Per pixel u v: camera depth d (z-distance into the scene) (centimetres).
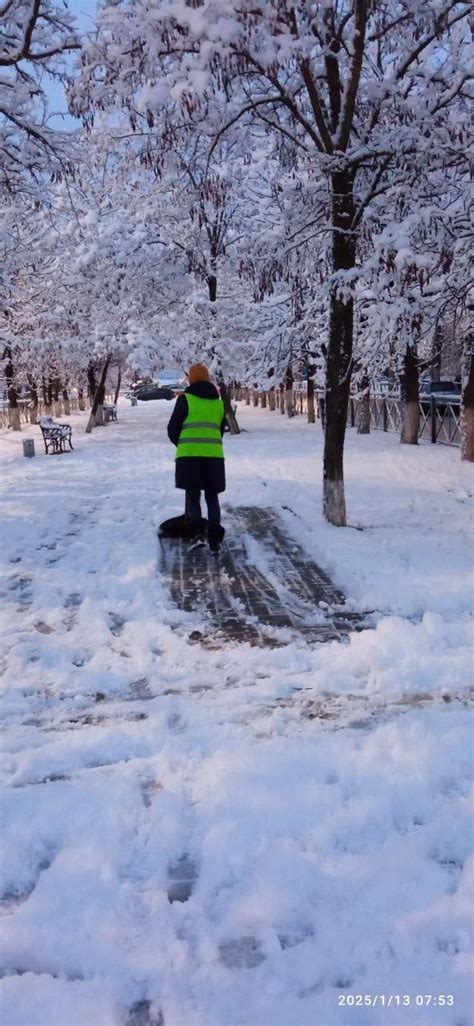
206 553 771
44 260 2478
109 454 1939
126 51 700
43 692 425
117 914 237
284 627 527
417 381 1825
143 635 516
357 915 231
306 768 317
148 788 315
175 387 6316
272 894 239
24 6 958
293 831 275
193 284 2448
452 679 415
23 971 219
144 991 210
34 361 2778
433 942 220
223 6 630
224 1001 202
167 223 2322
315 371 2383
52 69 1028
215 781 308
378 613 549
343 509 896
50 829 285
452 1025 192
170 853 268
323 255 955
